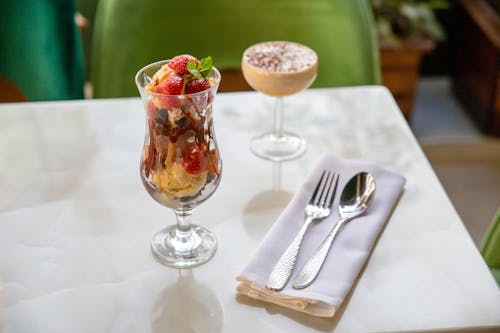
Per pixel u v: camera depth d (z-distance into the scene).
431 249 0.83
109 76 1.28
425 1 2.28
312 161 0.97
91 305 0.76
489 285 0.78
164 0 1.28
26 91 1.36
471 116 2.34
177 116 0.74
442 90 2.53
